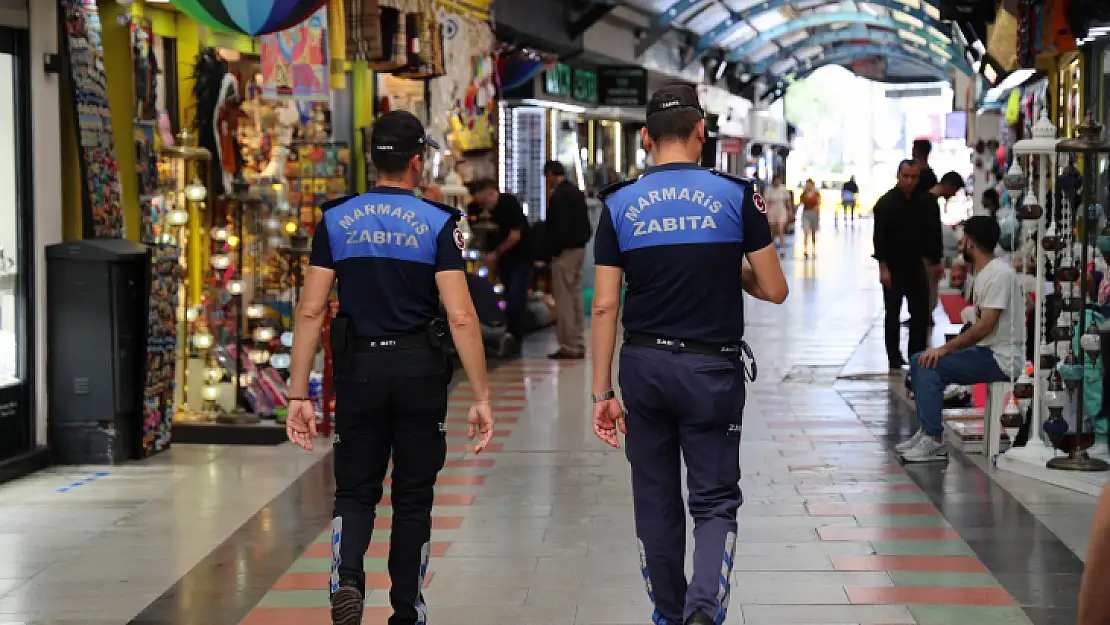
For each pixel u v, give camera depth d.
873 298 20.19
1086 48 11.55
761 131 42.16
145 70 8.70
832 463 7.94
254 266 9.47
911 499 6.96
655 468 4.39
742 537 6.23
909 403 10.27
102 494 7.25
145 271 8.17
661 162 4.41
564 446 8.64
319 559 5.93
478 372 4.49
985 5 15.16
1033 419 7.54
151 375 8.24
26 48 7.74
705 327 4.27
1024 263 7.62
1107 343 7.38
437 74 11.34
